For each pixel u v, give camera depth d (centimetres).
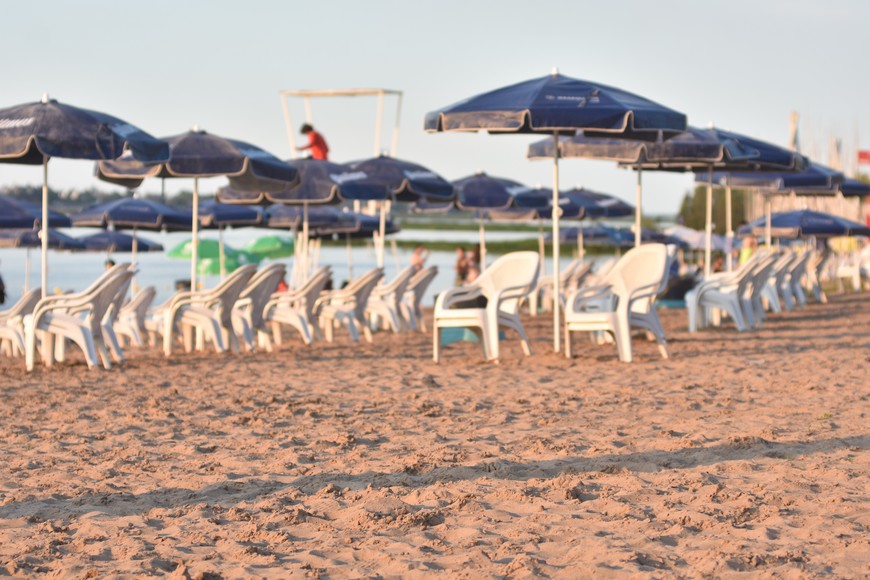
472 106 2859
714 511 1236
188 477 1517
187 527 1243
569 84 2900
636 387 2345
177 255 5772
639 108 2797
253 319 3434
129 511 1330
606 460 1542
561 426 1856
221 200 4284
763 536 1131
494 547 1132
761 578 991
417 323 4575
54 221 4706
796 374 2495
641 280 2967
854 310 4847
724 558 1045
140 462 1630
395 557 1099
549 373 2647
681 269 6981
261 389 2444
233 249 6050
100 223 4822
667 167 4356
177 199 6962
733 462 1481
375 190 4159
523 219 6372
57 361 3086
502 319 3041
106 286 2878
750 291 3969
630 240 7819
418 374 2700
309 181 4169
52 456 1692
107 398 2327
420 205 6053
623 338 2848
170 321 3288
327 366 2942
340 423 1945
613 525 1202
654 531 1170
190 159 3378
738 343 3312
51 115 2769
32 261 13025
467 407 2106
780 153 4025
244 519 1273
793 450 1568
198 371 2847
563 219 6341
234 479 1498
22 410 2164
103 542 1193
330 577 1052
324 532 1215
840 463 1476
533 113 2762
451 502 1328
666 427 1812
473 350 3403
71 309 2930
